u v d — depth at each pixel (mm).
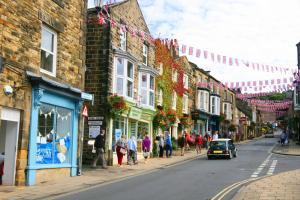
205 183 15680
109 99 23547
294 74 23031
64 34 17484
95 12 24188
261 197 11781
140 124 28672
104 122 23500
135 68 27141
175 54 37500
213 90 54594
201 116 47250
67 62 17703
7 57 13742
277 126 104562
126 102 24953
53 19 16594
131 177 17938
